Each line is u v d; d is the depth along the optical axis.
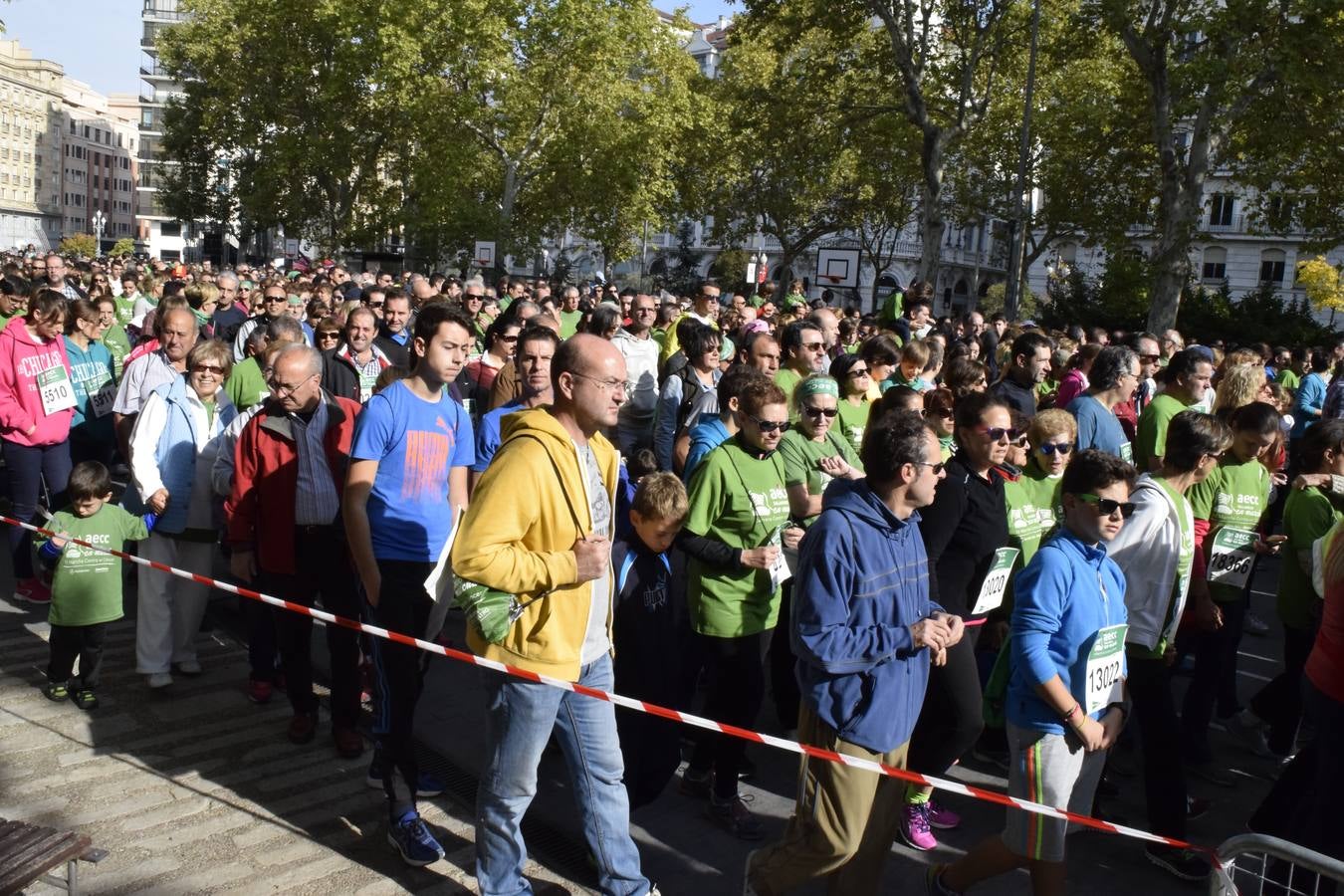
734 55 42.47
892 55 29.05
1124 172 31.16
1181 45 23.53
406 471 4.31
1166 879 4.39
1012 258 26.39
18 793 4.43
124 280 18.64
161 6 110.88
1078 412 6.48
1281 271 53.78
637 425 8.85
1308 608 5.36
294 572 5.00
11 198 122.00
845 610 3.44
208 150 58.44
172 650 5.76
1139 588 4.35
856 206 43.66
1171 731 4.40
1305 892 3.08
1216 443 4.35
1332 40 20.94
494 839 3.58
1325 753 3.75
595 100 36.34
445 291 16.03
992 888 4.24
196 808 4.42
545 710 3.48
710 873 4.21
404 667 4.20
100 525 5.32
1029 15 27.83
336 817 4.42
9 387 6.82
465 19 35.56
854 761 3.34
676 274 51.06
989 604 4.63
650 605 4.15
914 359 7.50
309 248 60.50
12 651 6.07
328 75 43.72
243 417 5.27
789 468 5.14
